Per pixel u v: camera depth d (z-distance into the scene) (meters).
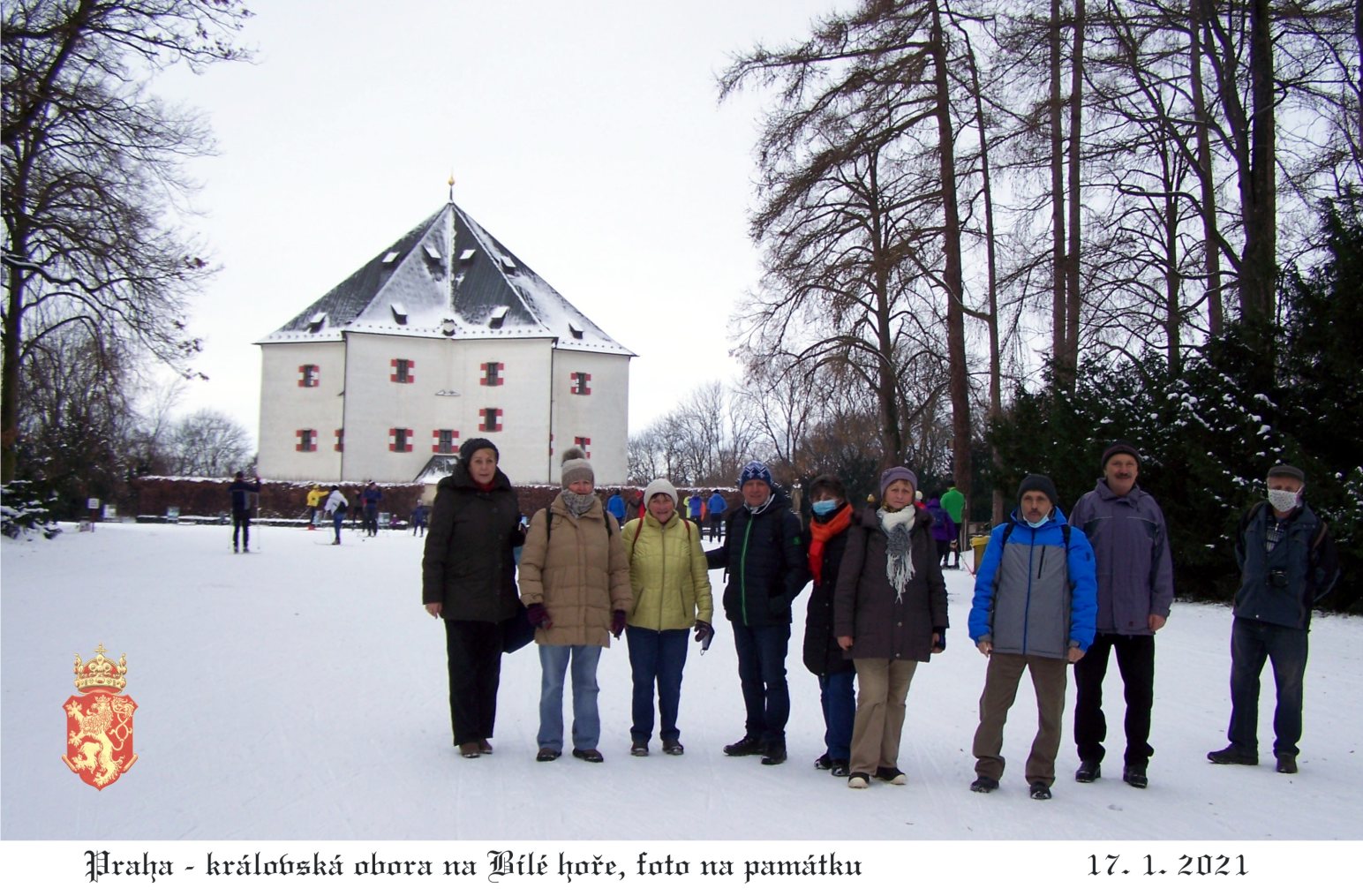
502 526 8.90
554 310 73.69
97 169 24.83
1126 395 21.80
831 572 8.50
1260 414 19.25
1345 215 18.11
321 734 9.12
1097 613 8.41
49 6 23.20
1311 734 10.23
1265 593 8.98
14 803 7.01
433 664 12.77
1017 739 9.79
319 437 69.12
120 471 62.41
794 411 30.83
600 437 71.62
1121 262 24.83
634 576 9.10
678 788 7.80
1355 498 16.34
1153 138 24.16
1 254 23.97
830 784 8.06
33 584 18.59
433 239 75.56
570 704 11.09
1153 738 10.08
